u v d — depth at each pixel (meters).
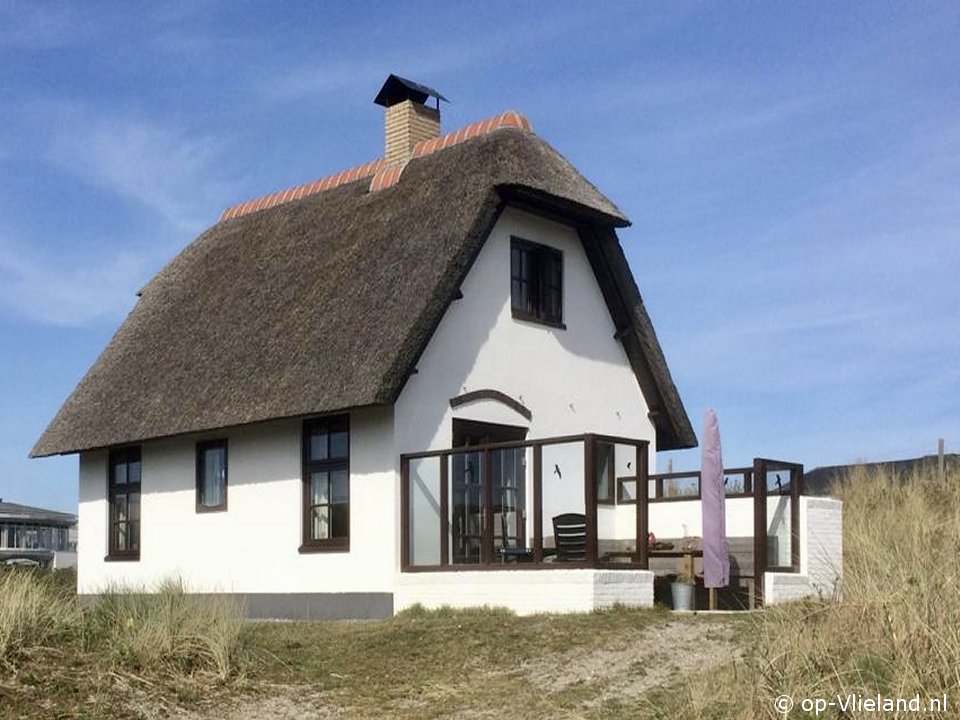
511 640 13.08
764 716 8.63
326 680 11.73
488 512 15.77
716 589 16.50
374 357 16.05
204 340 20.19
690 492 20.00
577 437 15.02
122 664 11.15
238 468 18.80
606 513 19.73
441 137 20.56
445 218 17.55
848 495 24.31
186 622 12.28
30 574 13.47
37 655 11.05
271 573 18.02
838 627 9.92
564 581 14.72
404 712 10.52
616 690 10.73
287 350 17.80
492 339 18.09
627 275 20.34
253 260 21.48
